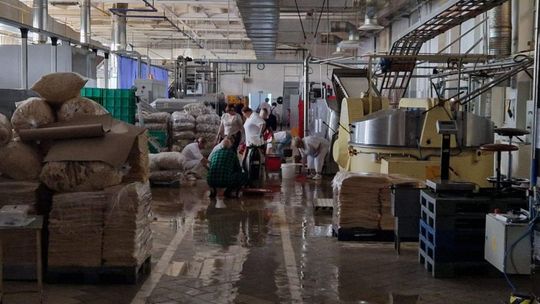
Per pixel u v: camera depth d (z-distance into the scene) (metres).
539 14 4.80
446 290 5.33
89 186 5.44
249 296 5.13
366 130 8.68
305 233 7.75
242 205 10.04
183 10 21.17
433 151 8.29
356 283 5.54
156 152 13.56
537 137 4.78
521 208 5.66
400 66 10.98
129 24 23.52
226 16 21.28
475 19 12.66
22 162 5.46
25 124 5.68
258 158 11.88
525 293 4.88
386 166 8.13
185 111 15.17
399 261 6.34
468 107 11.23
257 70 32.56
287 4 16.59
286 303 4.95
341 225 7.25
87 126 5.57
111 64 17.78
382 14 18.16
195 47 31.86
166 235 7.55
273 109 26.09
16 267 5.40
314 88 20.89
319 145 13.81
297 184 13.05
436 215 5.71
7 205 5.29
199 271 5.89
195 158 13.11
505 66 8.77
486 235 5.36
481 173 8.42
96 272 5.38
